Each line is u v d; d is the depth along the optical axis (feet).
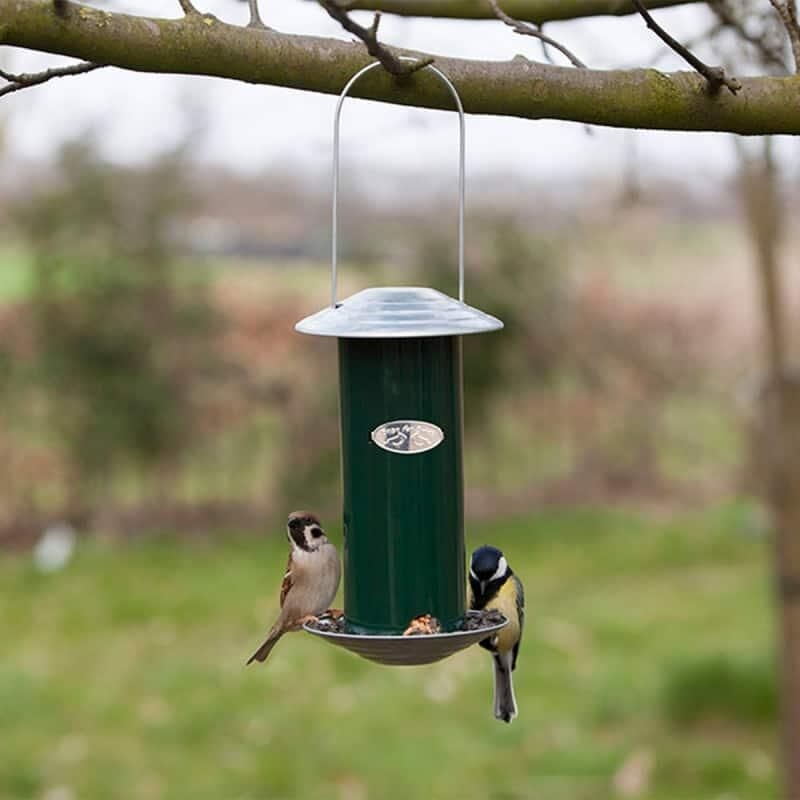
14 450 49.80
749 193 25.49
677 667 32.83
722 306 52.80
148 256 50.01
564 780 29.04
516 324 52.37
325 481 50.98
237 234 51.08
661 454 53.67
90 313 49.80
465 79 11.87
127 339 49.88
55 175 49.85
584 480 53.78
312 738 31.76
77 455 50.06
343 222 51.96
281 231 51.55
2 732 32.35
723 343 53.01
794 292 49.11
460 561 14.37
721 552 46.60
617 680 34.12
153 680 35.94
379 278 52.16
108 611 42.19
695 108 12.05
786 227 38.52
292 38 11.66
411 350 14.02
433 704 33.71
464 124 11.93
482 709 33.24
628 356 53.36
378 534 14.05
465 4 15.60
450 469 14.19
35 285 49.80
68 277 49.90
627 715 32.12
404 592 13.99
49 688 35.37
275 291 51.16
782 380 24.61
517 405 53.31
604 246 52.65
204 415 50.80
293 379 50.98
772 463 24.58
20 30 10.89
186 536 50.24
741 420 51.85
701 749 30.01
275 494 51.34
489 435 53.11
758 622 38.50
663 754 29.81
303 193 51.65
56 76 11.41
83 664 37.37
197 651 38.27
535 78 11.94
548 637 38.34
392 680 35.50
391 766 30.12
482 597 16.65
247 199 51.08
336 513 51.13
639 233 52.34
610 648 37.17
